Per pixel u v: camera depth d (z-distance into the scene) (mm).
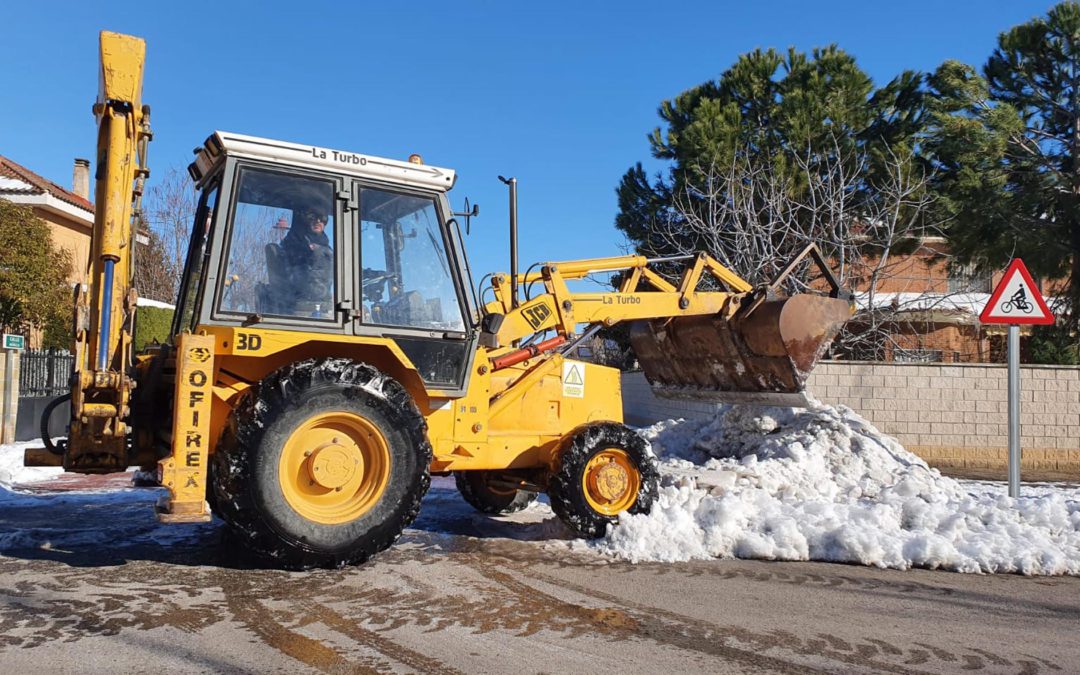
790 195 17438
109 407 4871
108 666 3312
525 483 6781
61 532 5980
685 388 7598
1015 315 7344
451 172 5594
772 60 19266
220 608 4121
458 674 3318
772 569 5254
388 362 5398
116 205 5004
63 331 17812
